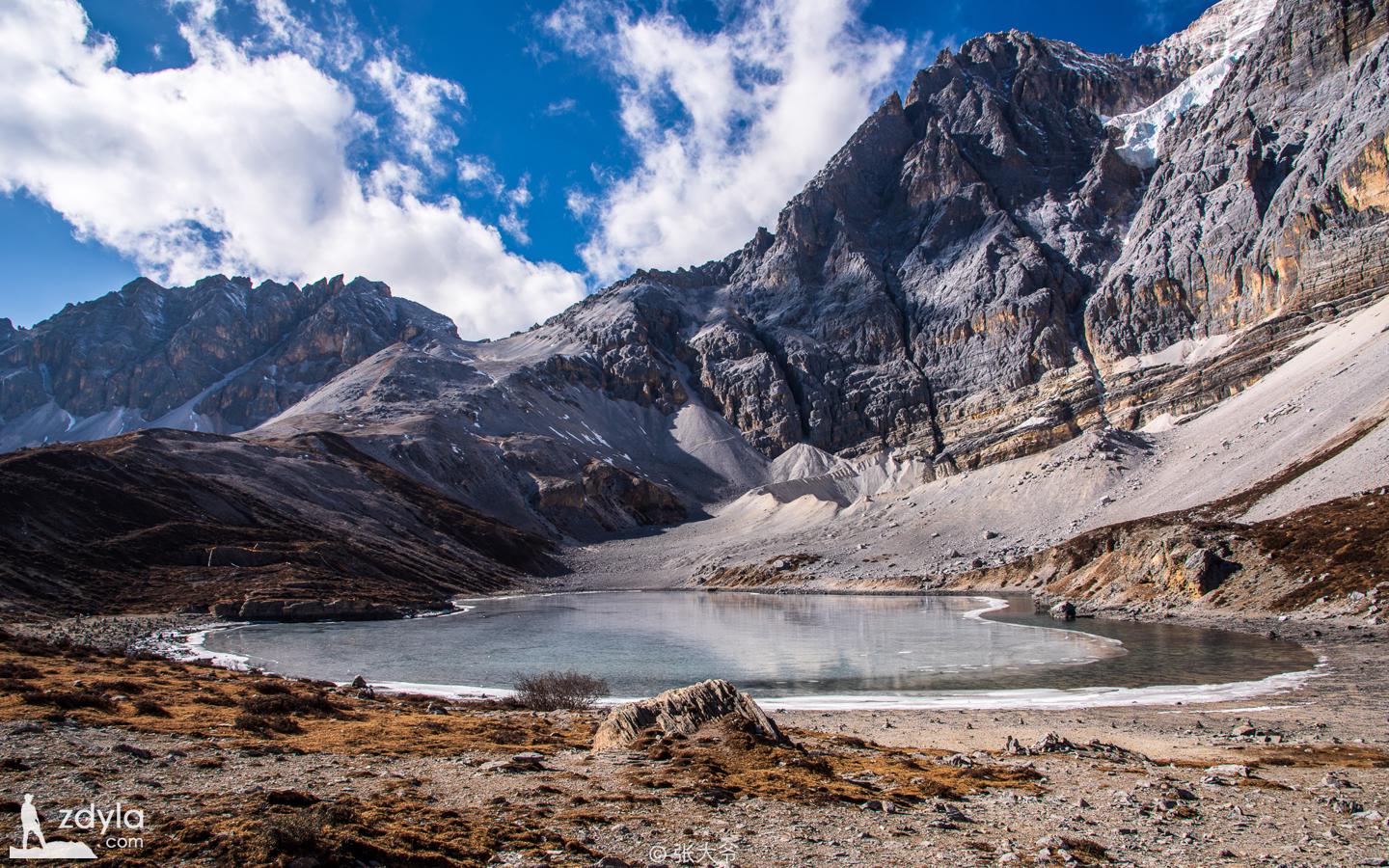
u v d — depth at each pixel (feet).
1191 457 598.75
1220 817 68.49
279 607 402.11
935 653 254.68
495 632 345.92
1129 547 407.85
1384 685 166.40
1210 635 265.95
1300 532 326.24
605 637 320.29
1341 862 54.85
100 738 86.48
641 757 88.33
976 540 629.92
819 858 53.72
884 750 108.78
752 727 98.32
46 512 440.04
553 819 61.82
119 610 377.30
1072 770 93.76
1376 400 448.65
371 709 134.41
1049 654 244.01
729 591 649.61
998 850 56.59
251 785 68.64
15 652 159.43
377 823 56.80
